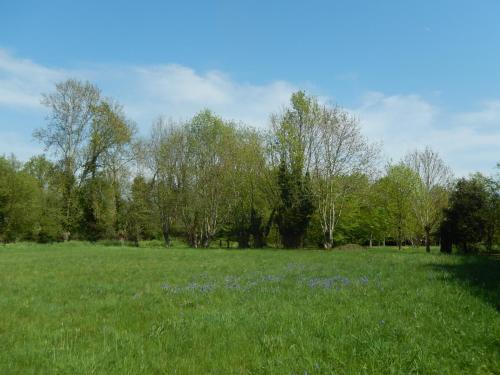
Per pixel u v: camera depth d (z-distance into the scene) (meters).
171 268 24.14
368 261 26.34
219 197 59.53
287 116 57.38
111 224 63.81
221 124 61.53
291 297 12.91
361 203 63.53
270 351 7.48
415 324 8.97
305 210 55.44
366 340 7.68
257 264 25.97
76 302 13.17
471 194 41.84
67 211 61.47
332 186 52.81
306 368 6.52
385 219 68.12
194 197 59.34
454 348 7.34
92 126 61.22
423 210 59.97
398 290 13.65
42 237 68.44
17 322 10.44
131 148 62.28
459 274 17.67
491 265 22.45
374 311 10.30
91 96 60.56
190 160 60.69
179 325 9.45
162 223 63.94
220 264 26.42
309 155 55.69
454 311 10.18
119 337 8.64
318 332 8.48
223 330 8.91
